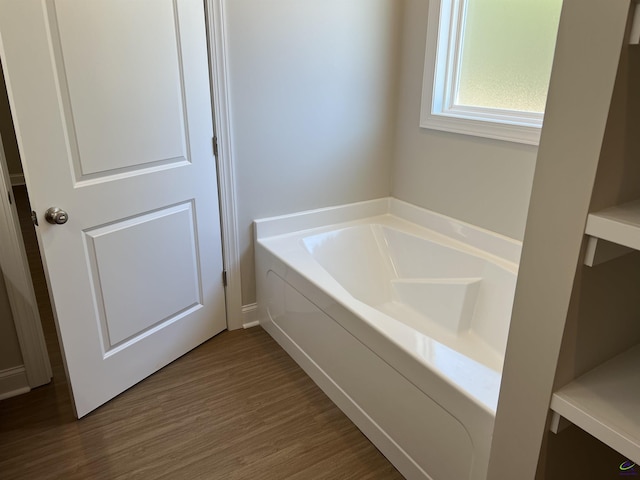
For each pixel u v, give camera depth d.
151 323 2.17
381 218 2.87
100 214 1.84
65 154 1.68
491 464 1.18
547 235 0.93
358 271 2.67
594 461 1.24
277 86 2.35
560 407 0.97
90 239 1.84
